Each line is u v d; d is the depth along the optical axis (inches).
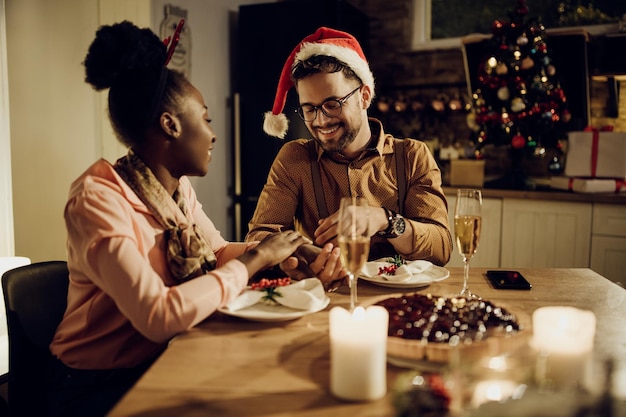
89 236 39.3
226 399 29.7
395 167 70.6
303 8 138.6
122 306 38.5
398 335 33.0
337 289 52.2
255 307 44.3
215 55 145.4
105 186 42.6
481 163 137.3
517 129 129.8
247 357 35.5
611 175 126.0
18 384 46.9
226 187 153.4
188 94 45.4
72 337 44.4
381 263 56.7
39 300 49.2
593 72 135.0
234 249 56.7
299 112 68.4
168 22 124.6
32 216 116.0
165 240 46.1
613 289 52.0
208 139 46.8
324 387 31.2
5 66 97.0
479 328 33.0
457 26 157.0
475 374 29.2
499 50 124.6
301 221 73.9
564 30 133.5
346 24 141.7
